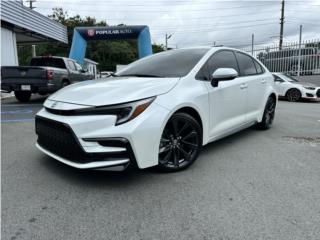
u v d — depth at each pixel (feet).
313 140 18.08
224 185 11.22
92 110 10.32
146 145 10.55
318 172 12.68
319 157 14.73
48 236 7.94
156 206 9.58
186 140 12.68
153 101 11.02
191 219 8.85
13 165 12.95
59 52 155.33
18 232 8.09
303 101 46.65
